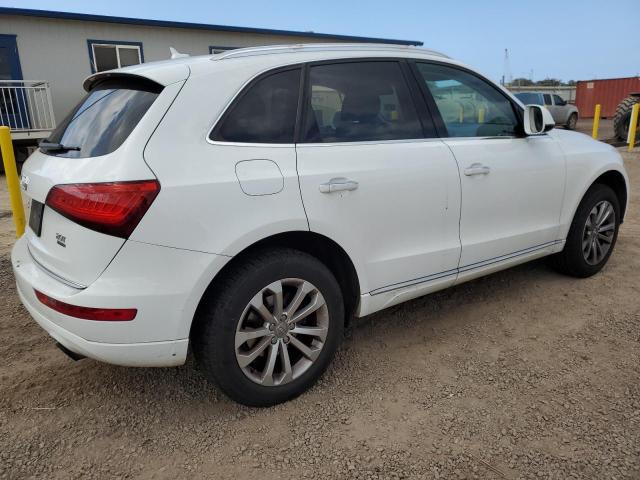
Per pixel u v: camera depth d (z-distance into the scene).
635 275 4.32
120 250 2.11
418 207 2.95
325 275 2.63
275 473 2.18
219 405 2.65
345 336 3.36
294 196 2.47
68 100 13.32
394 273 2.93
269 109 2.54
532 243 3.70
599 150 4.14
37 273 2.44
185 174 2.21
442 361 3.03
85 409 2.63
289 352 2.71
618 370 2.88
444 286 3.27
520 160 3.48
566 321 3.50
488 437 2.36
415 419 2.50
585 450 2.25
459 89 3.36
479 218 3.29
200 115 2.33
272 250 2.49
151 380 2.89
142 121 2.23
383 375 2.89
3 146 4.44
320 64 2.77
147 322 2.18
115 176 2.10
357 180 2.68
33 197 2.50
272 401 2.58
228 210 2.28
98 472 2.20
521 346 3.18
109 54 13.66
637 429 2.38
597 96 31.27
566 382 2.78
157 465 2.24
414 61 3.17
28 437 2.42
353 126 2.82
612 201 4.22
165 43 14.31
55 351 3.21
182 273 2.20
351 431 2.42
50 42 12.85
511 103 3.62
